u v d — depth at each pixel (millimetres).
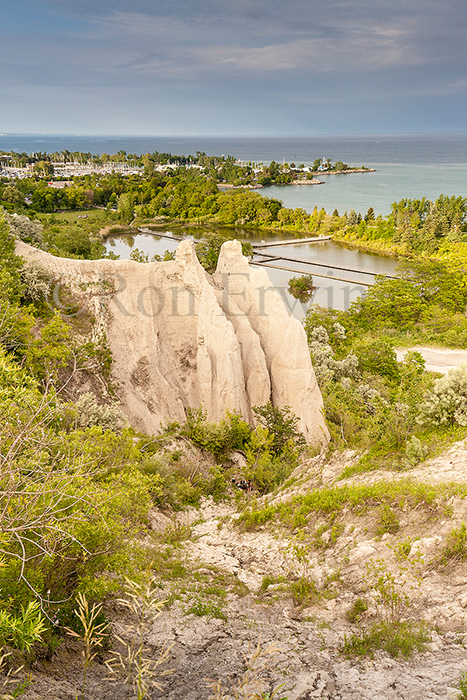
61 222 146375
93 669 6996
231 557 14383
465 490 12055
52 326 27234
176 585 11844
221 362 33844
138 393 31828
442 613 8852
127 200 170250
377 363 47219
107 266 33125
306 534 13969
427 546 10938
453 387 17547
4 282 26344
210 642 8719
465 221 143375
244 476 26000
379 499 13344
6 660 5984
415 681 6672
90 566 8000
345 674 7215
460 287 76375
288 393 34969
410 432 17562
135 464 13797
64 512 7594
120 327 32500
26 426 6492
